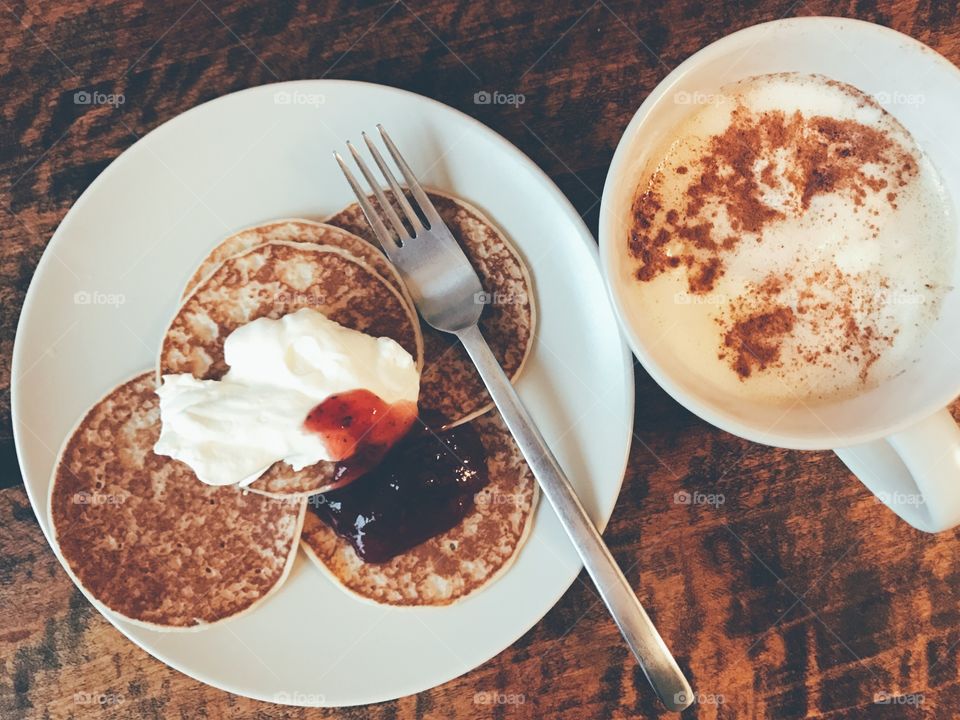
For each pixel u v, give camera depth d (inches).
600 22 10.9
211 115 10.1
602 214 8.5
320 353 9.8
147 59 10.8
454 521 10.5
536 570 10.4
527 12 10.9
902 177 9.2
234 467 9.7
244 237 10.5
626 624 9.9
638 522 11.0
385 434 10.3
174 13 10.8
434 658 10.3
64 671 10.8
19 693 10.8
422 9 10.9
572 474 10.2
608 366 10.2
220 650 10.3
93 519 10.4
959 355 8.6
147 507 10.5
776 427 8.6
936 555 11.0
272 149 10.3
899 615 11.0
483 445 10.7
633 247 9.2
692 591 11.0
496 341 10.6
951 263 9.0
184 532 10.5
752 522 11.0
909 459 8.4
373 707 11.0
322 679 10.2
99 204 10.1
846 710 11.0
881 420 8.5
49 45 10.7
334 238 10.6
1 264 10.7
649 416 11.0
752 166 9.3
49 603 10.8
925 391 8.6
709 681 11.0
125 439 10.5
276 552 10.5
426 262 10.4
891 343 9.1
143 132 10.8
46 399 10.3
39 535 10.8
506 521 10.5
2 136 10.8
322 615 10.4
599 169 10.9
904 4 10.7
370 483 10.4
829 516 11.0
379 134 10.3
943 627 11.0
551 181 10.0
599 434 10.2
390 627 10.4
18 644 10.8
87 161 10.8
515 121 10.9
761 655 11.0
